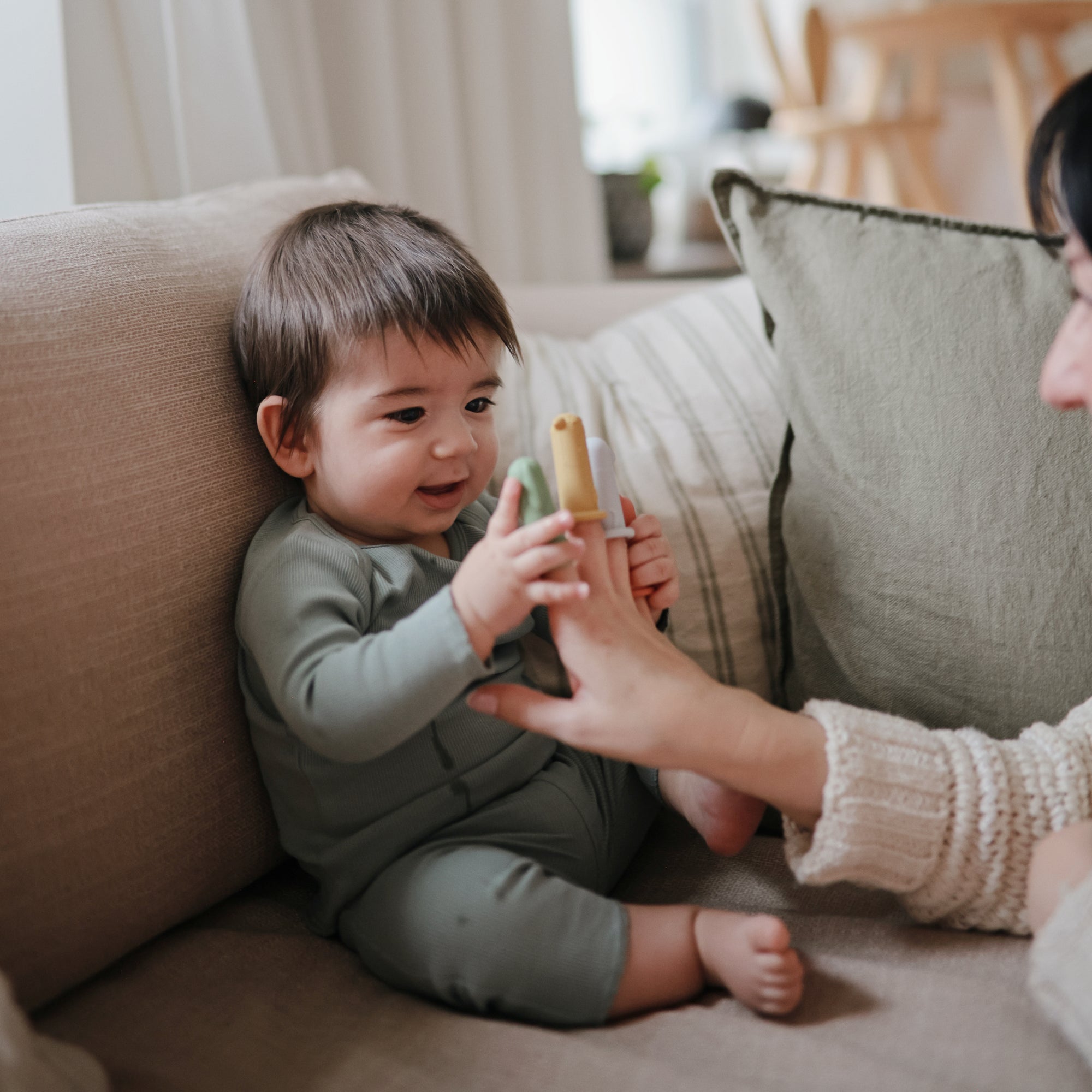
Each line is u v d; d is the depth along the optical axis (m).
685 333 1.03
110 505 0.64
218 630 0.70
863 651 0.78
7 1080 0.44
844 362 0.80
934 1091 0.49
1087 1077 0.50
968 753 0.62
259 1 1.26
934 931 0.65
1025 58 3.02
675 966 0.60
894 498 0.77
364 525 0.75
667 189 3.37
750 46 3.73
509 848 0.69
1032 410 0.75
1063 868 0.57
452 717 0.71
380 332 0.70
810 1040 0.54
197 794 0.68
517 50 1.86
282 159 1.31
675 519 0.88
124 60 1.10
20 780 0.59
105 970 0.66
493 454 0.77
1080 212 0.53
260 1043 0.58
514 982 0.58
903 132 2.56
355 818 0.68
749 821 0.68
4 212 1.01
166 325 0.72
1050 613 0.73
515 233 1.83
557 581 0.60
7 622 0.59
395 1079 0.54
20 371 0.62
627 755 0.61
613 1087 0.52
